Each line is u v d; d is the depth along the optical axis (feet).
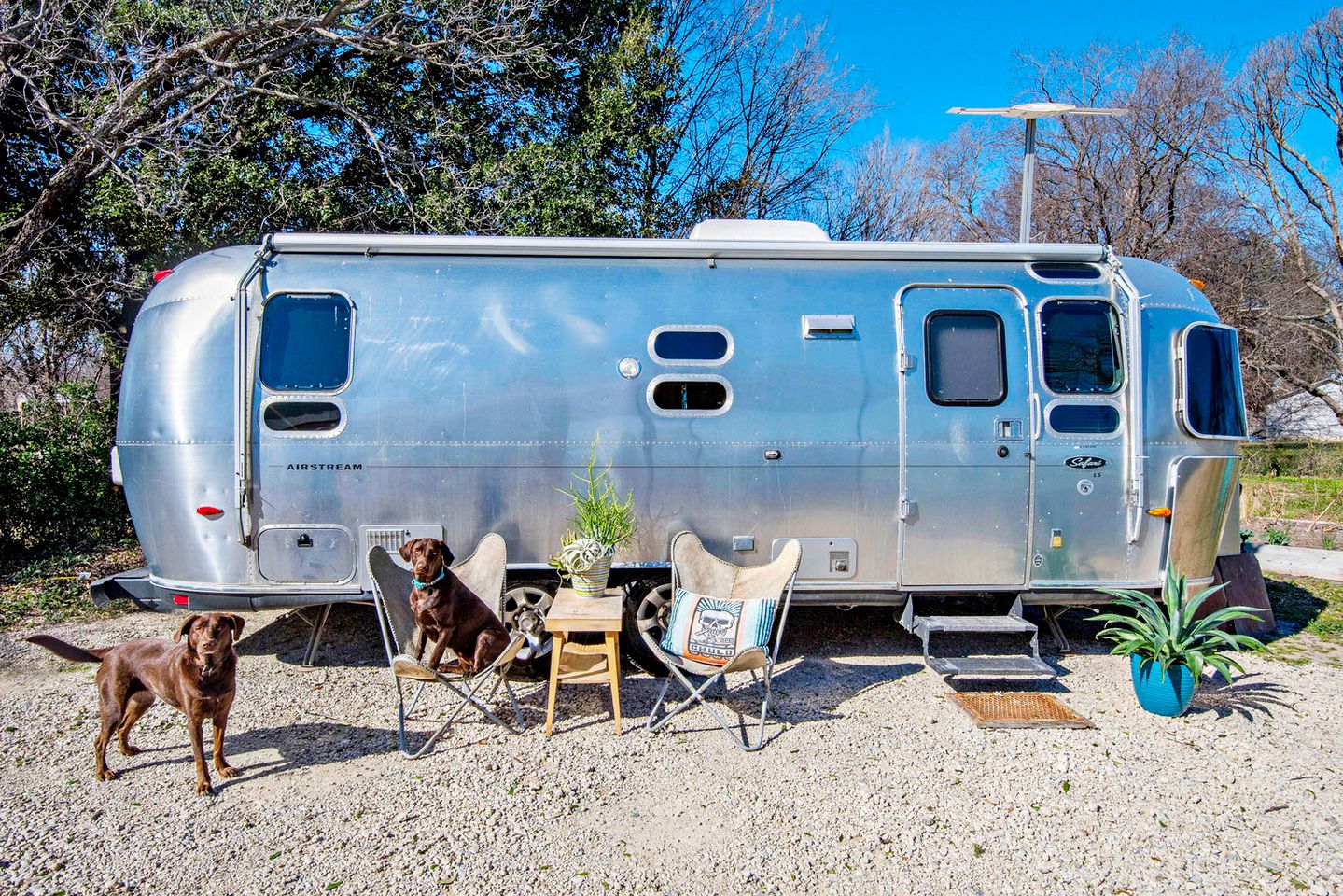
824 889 9.48
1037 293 16.19
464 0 34.12
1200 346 16.38
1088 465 15.98
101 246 32.73
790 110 54.75
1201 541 16.38
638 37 40.88
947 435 15.83
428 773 12.22
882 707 14.80
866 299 16.05
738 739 13.26
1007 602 17.28
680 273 16.03
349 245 15.56
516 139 38.55
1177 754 12.89
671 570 15.52
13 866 9.83
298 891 9.41
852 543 15.84
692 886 9.53
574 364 15.56
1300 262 69.92
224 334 15.11
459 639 13.34
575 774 12.21
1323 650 18.16
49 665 16.80
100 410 30.22
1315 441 61.87
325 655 17.44
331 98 34.06
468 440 15.35
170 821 10.83
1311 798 11.51
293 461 15.07
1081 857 10.09
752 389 15.70
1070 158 67.31
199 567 15.08
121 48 32.01
